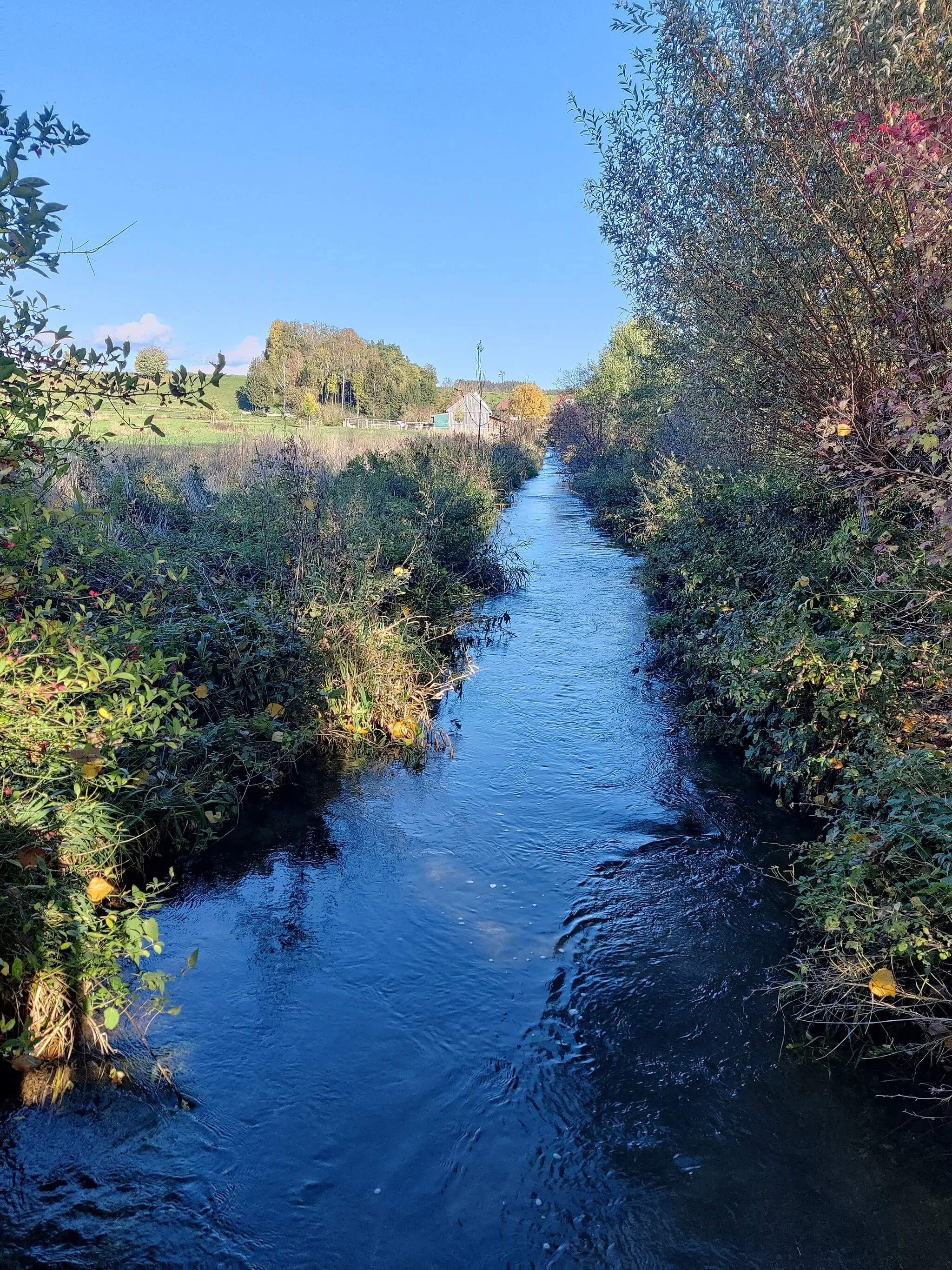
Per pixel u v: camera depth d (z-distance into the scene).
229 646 5.87
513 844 4.84
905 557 4.74
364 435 30.36
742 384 5.84
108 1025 2.94
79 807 3.65
